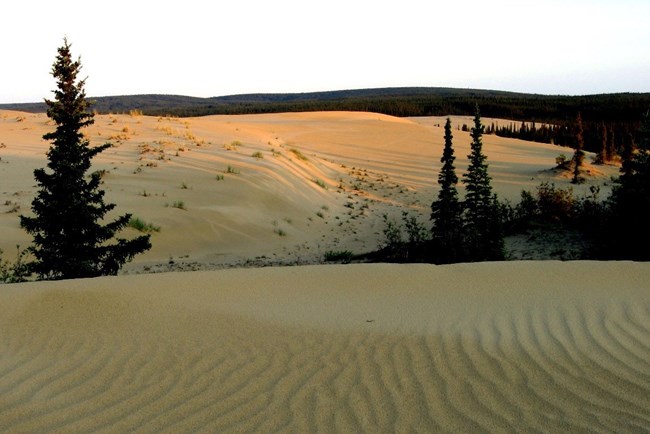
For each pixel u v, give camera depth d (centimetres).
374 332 566
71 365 498
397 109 17062
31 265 1216
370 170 5016
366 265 835
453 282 742
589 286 703
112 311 626
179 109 17350
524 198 2744
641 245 1945
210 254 1988
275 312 634
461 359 496
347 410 416
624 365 475
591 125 11156
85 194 1248
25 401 436
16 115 4266
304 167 4112
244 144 4125
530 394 431
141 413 418
